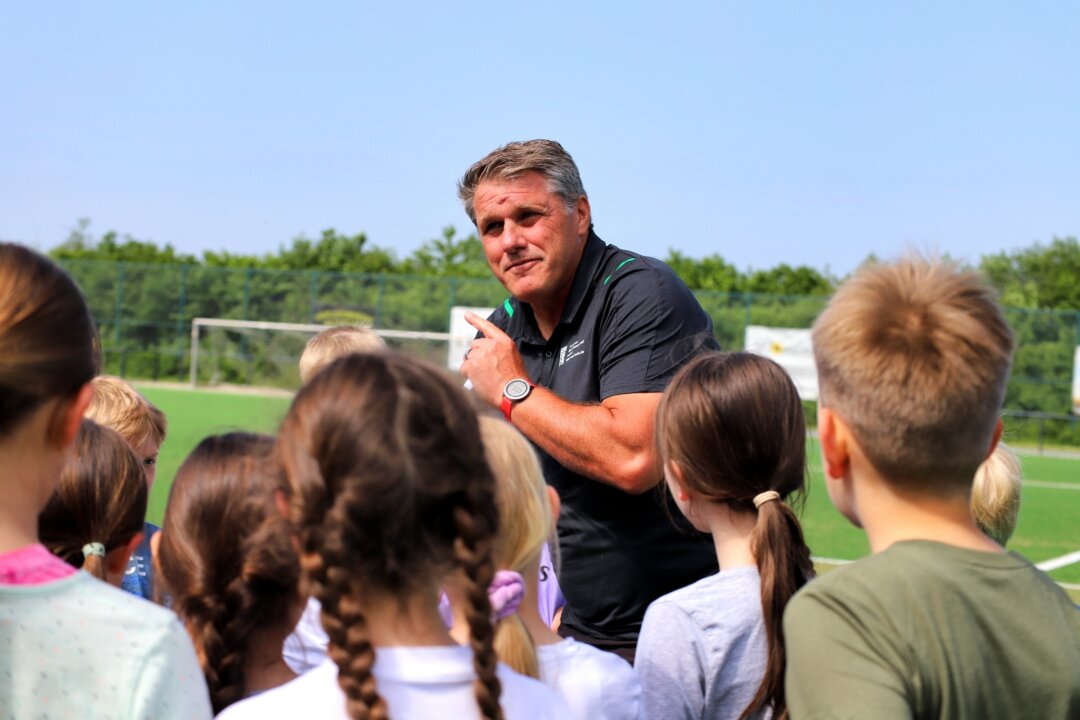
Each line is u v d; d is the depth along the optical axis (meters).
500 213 3.27
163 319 28.53
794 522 2.24
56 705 1.49
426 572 1.41
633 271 3.29
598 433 3.05
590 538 3.21
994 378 1.56
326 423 1.40
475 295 27.03
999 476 2.82
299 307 28.14
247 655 2.00
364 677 1.35
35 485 1.58
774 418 2.27
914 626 1.46
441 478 1.40
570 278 3.37
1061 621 1.56
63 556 2.07
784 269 37.25
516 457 2.00
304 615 2.29
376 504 1.35
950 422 1.54
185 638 1.59
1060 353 22.80
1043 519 11.56
